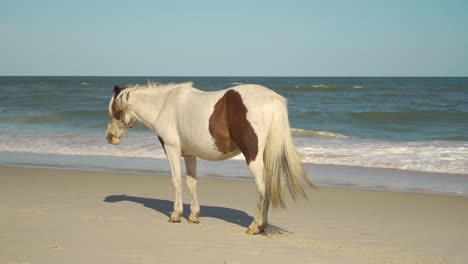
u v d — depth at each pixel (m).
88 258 5.27
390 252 5.88
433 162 13.25
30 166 13.20
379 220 7.58
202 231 6.62
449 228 7.12
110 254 5.43
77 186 10.28
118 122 7.74
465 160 13.41
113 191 9.80
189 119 6.61
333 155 14.41
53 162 13.84
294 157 6.02
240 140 6.12
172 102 6.98
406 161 13.43
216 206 8.60
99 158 14.50
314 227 7.08
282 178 6.04
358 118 26.47
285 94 45.81
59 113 27.42
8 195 9.15
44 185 10.33
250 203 8.84
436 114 27.12
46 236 6.13
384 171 12.34
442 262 5.51
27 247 5.63
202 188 10.26
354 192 9.82
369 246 6.12
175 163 7.04
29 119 25.12
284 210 8.27
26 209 7.86
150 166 13.19
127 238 6.13
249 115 6.03
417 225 7.28
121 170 12.59
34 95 42.88
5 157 14.74
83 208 8.08
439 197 9.30
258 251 5.68
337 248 5.96
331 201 9.01
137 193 9.66
